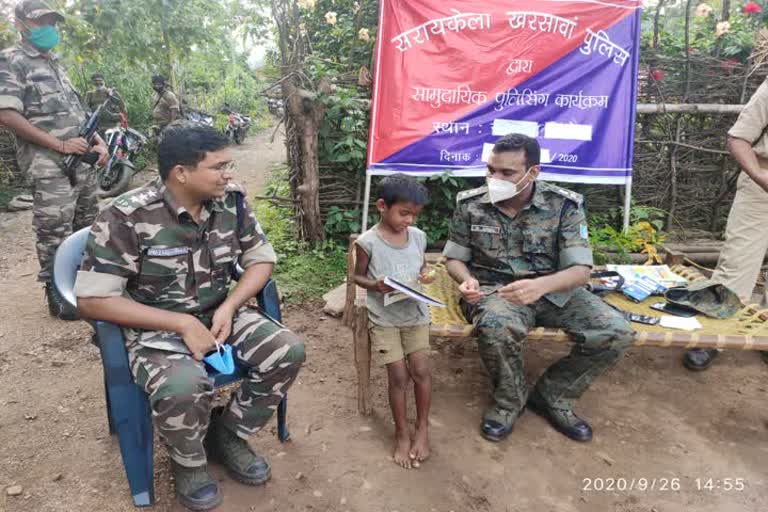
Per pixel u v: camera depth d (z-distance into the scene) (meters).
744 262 3.17
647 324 2.67
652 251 3.69
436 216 4.44
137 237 1.85
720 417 2.71
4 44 5.39
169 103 8.24
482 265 2.70
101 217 1.81
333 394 2.81
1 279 4.25
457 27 3.83
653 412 2.74
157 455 2.30
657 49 4.47
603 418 2.69
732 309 2.82
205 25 8.98
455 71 3.89
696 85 4.58
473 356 3.21
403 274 2.26
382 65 3.85
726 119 4.62
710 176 4.79
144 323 1.84
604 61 3.97
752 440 2.55
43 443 2.35
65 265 2.03
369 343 2.54
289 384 2.08
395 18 3.79
